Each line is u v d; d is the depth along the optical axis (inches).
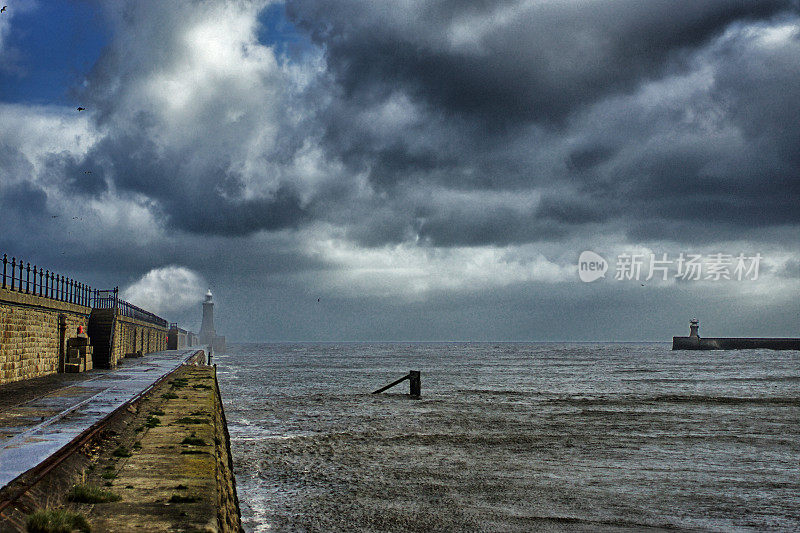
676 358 6240.2
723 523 762.8
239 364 4953.3
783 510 811.4
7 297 1264.8
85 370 1841.8
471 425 1493.6
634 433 1382.9
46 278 1592.0
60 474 507.5
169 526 404.5
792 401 2014.0
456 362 5310.0
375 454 1137.4
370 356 7126.0
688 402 1991.9
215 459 626.5
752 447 1224.8
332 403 1959.9
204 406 1041.5
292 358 6432.1
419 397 2144.4
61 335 1747.0
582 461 1093.8
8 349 1320.1
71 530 381.1
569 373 3646.7
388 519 761.6
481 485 923.4
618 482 946.1
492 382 2906.0
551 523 756.0
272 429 1417.3
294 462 1066.7
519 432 1387.8
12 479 463.2
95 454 625.3
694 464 1070.4
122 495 478.9
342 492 879.7
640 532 730.2
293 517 765.9
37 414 850.1
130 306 2947.8
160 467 575.8
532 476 981.2
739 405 1911.9
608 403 1968.5
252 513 780.0
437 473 997.8
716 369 4084.6
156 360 2694.4
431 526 740.0
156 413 944.9
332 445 1221.7
